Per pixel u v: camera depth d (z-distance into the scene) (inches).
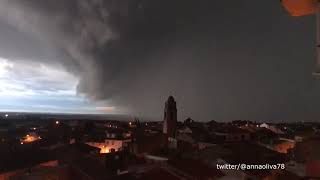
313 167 2207.2
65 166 1924.2
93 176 1856.5
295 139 3762.3
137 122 7066.9
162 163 2145.7
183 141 3129.9
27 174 1765.5
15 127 5979.3
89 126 5905.5
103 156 2181.3
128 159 2373.3
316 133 4247.0
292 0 226.8
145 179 1847.9
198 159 2294.5
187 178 1894.7
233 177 2124.8
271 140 3816.4
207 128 4712.1
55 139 3560.5
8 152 2290.8
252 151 2618.1
